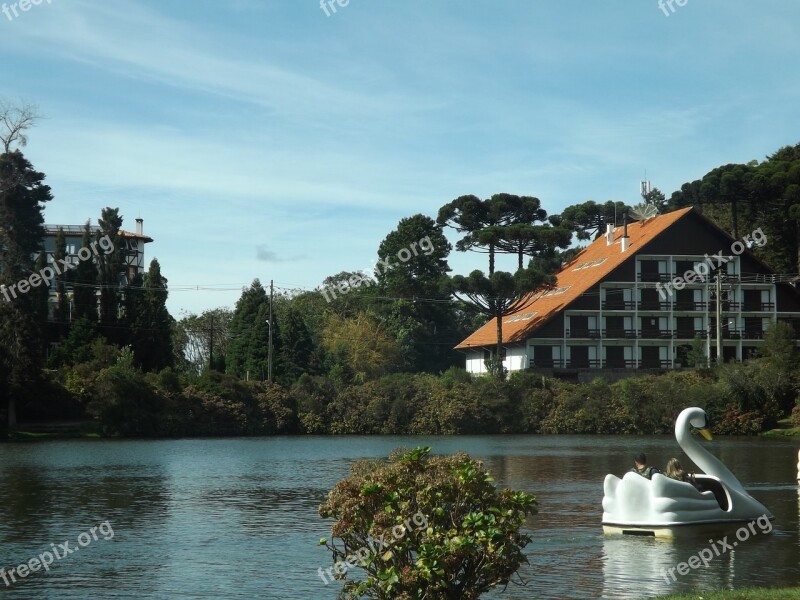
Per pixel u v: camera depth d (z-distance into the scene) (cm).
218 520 2303
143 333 8869
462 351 11269
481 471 1092
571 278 9512
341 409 7588
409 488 1087
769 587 1450
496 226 9019
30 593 1472
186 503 2677
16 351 6881
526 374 7812
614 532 2006
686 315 9038
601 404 7431
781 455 4591
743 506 2048
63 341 8412
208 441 6419
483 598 1388
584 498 2689
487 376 7812
